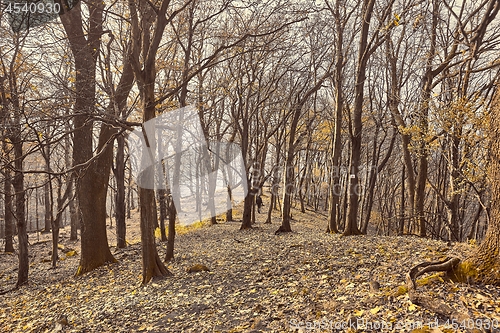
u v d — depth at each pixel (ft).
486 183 37.04
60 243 75.20
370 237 39.93
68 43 36.24
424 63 48.73
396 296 16.02
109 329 20.34
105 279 35.68
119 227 55.42
